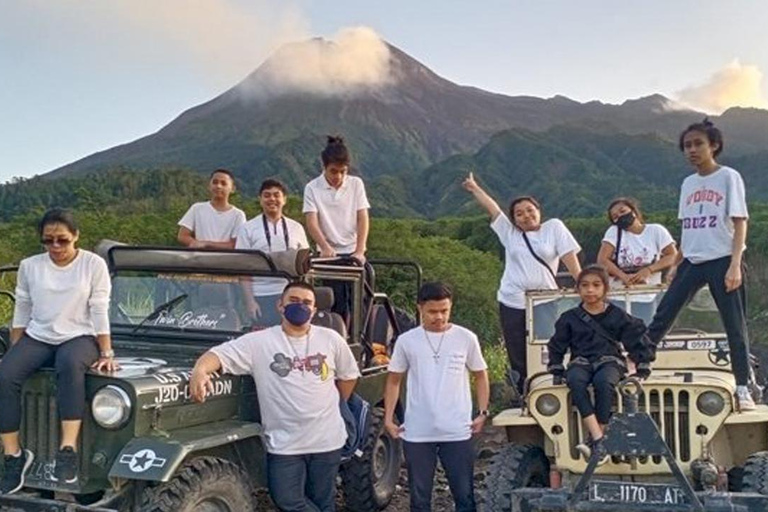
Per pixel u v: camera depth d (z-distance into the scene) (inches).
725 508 219.1
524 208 330.6
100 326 230.8
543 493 232.2
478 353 262.1
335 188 350.0
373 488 304.8
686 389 244.8
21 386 227.0
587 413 245.1
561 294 302.8
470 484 256.8
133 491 222.5
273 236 329.7
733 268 261.4
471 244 1243.2
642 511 223.6
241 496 231.8
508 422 258.2
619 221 349.7
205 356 236.8
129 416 221.5
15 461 225.0
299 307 243.3
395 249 808.3
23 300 235.5
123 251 286.8
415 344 259.6
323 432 246.5
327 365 248.2
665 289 296.0
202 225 360.2
